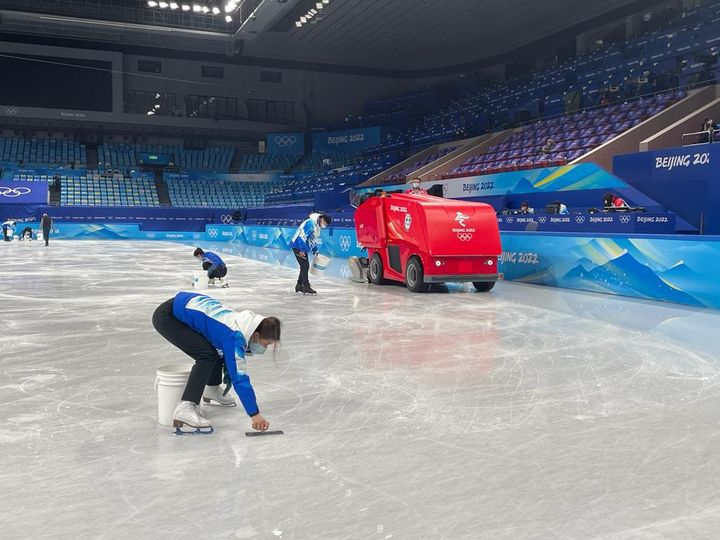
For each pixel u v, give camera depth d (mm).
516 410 4727
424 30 41125
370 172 38094
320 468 3586
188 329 4207
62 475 3467
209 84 46812
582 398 5043
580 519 2982
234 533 2818
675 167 15164
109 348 6883
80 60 43125
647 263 10883
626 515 3027
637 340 7387
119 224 39625
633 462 3705
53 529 2850
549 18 38094
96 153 45750
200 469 3555
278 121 48281
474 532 2846
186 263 19609
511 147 29750
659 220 12633
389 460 3719
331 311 9688
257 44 45625
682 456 3803
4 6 36438
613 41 35469
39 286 13000
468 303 10602
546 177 21656
